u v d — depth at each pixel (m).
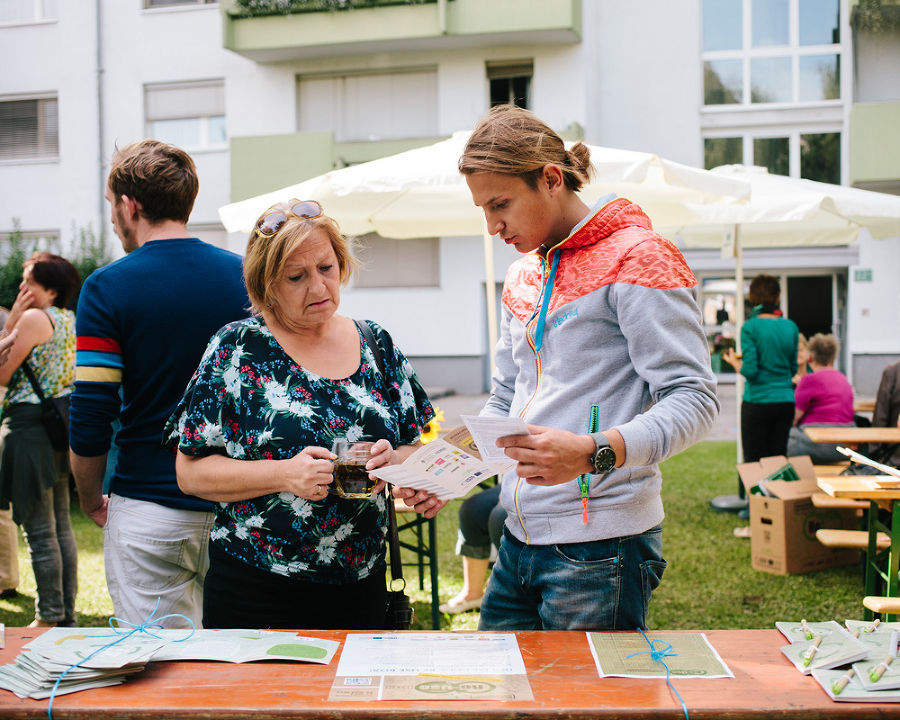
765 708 1.59
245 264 2.12
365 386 2.23
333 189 4.72
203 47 19.86
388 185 4.59
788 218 6.41
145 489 2.68
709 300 19.56
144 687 1.71
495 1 17.88
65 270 4.26
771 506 5.46
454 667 1.79
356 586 2.19
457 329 19.59
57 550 4.27
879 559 4.43
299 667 1.81
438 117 19.36
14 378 4.16
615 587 2.00
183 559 2.72
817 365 6.85
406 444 2.35
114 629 2.05
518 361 2.20
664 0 19.47
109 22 20.09
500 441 1.76
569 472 1.78
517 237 2.06
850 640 1.86
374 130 19.64
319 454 1.98
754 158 19.41
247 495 2.05
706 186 4.72
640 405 1.97
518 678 1.73
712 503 7.34
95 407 2.64
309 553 2.09
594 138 19.67
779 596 4.97
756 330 6.76
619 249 1.96
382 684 1.70
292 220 2.07
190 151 19.98
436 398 18.39
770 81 19.30
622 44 19.73
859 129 17.80
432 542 4.32
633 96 19.75
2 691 1.71
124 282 2.64
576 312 1.98
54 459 4.18
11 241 15.83
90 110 20.19
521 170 1.96
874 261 18.17
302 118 19.89
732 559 5.79
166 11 19.94
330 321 2.26
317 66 19.56
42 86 20.31
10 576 5.12
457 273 19.48
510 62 19.19
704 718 1.58
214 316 2.71
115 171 2.73
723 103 19.58
